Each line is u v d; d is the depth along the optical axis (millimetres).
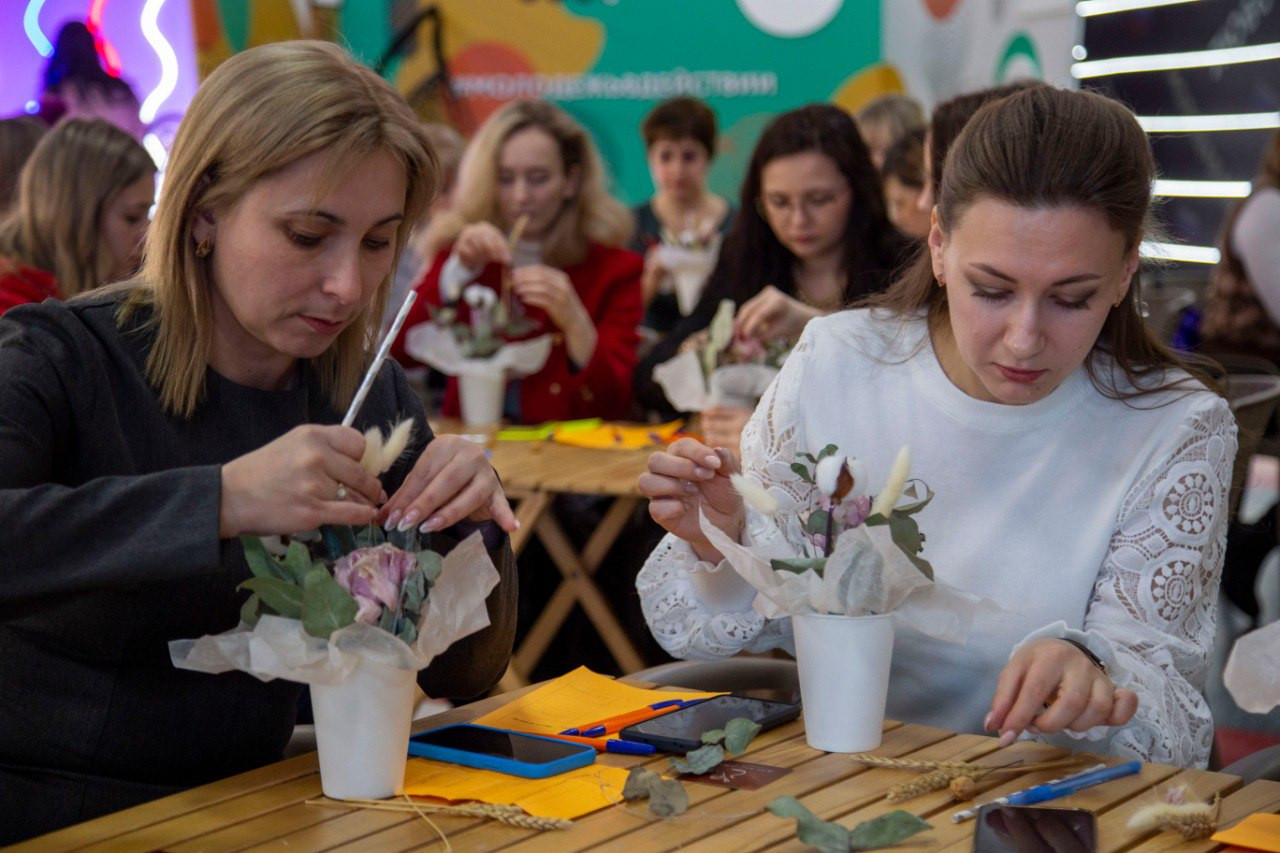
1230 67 6254
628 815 1248
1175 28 6324
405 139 1397
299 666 1215
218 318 1514
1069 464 1712
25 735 1467
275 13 6484
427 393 4469
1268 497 5172
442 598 1301
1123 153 1453
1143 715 1498
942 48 6273
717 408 3059
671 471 1633
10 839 1438
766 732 1495
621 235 4355
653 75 6461
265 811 1261
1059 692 1368
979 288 1507
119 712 1467
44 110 5465
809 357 1848
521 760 1355
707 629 1738
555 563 3596
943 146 2447
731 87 6383
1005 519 1717
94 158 3092
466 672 1636
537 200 4176
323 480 1227
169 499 1220
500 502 1435
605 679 1707
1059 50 6531
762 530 1587
